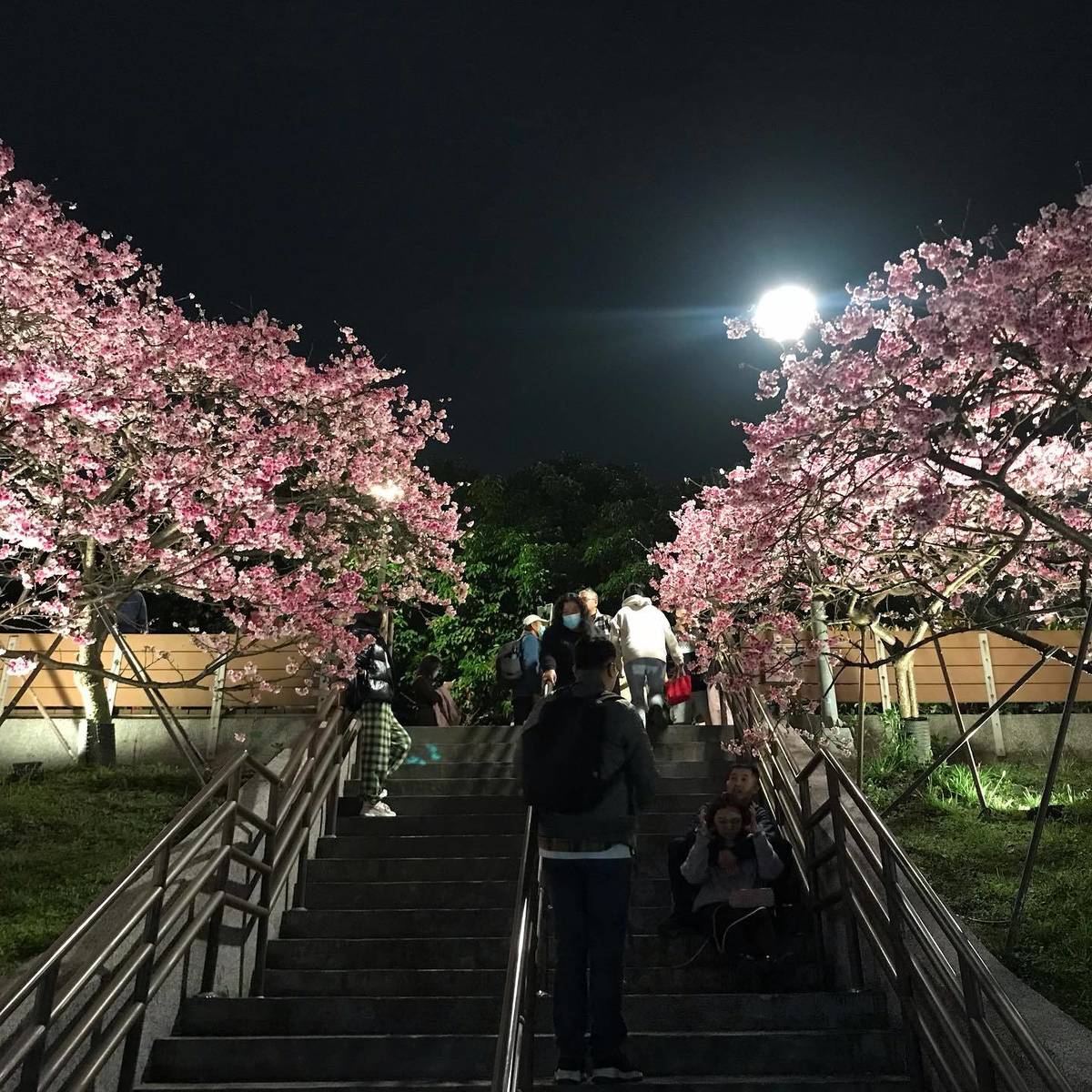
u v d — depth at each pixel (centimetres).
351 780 909
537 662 1084
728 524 964
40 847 822
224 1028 520
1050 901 636
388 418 1260
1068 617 992
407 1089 446
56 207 1070
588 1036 446
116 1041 425
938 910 399
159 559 959
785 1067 464
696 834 583
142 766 1241
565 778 428
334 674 972
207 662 1333
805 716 1084
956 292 629
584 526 2042
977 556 849
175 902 500
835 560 1010
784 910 582
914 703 1130
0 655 952
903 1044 466
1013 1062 346
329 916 654
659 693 979
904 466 717
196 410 1133
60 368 891
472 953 610
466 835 772
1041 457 823
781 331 790
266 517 991
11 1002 351
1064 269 634
